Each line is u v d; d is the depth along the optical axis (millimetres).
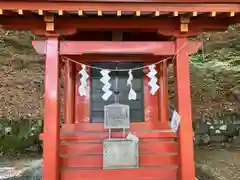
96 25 4508
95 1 4039
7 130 11805
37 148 11844
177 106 4516
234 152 10992
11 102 12859
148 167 4730
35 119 12242
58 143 4387
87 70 5223
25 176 7938
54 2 4047
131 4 4109
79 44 4492
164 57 5281
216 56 14359
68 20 4453
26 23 4484
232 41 14211
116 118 4703
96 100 5172
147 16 4387
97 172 4629
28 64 13945
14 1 4004
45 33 4492
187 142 4379
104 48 4496
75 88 5227
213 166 9344
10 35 13602
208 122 12281
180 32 4539
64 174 4598
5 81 13367
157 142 4906
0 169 9016
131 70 4770
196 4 4168
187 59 4535
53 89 4367
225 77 13125
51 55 4422
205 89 13039
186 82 4488
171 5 4148
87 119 5105
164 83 5281
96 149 4820
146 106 5184
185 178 4301
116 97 5156
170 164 4777
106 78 4629
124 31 5164
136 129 5008
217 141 12078
